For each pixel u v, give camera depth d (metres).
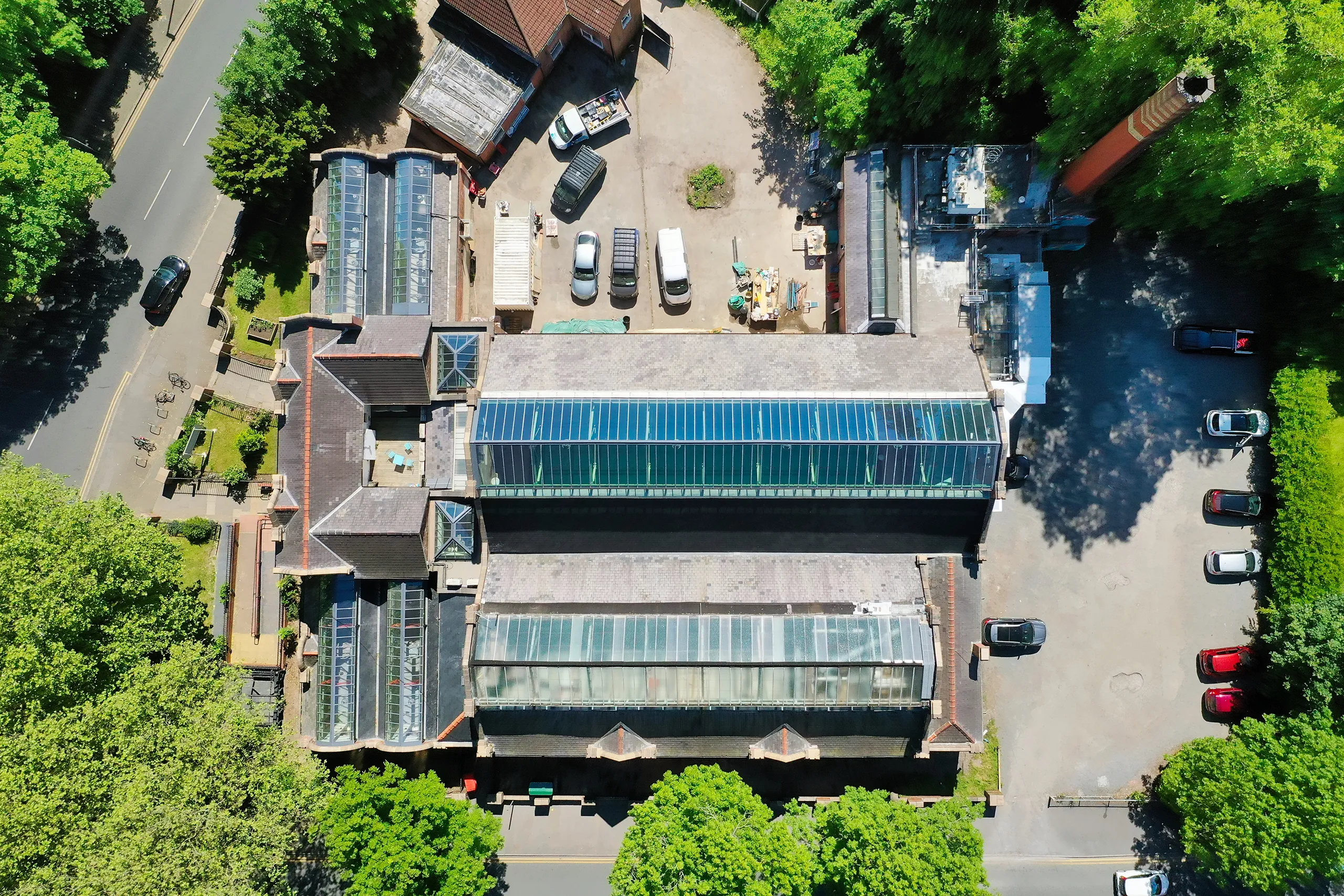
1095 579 55.53
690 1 56.12
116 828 39.69
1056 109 44.16
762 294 55.03
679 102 56.31
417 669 49.44
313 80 51.78
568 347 49.59
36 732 40.84
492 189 56.19
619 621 46.12
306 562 47.72
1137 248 55.19
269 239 55.22
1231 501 54.47
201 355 55.84
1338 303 50.12
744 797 45.75
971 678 47.38
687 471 45.47
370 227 50.94
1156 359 55.41
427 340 48.78
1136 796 55.09
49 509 45.00
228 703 44.44
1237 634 55.31
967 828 45.84
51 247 49.56
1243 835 46.16
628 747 47.06
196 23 56.00
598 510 47.94
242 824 41.66
